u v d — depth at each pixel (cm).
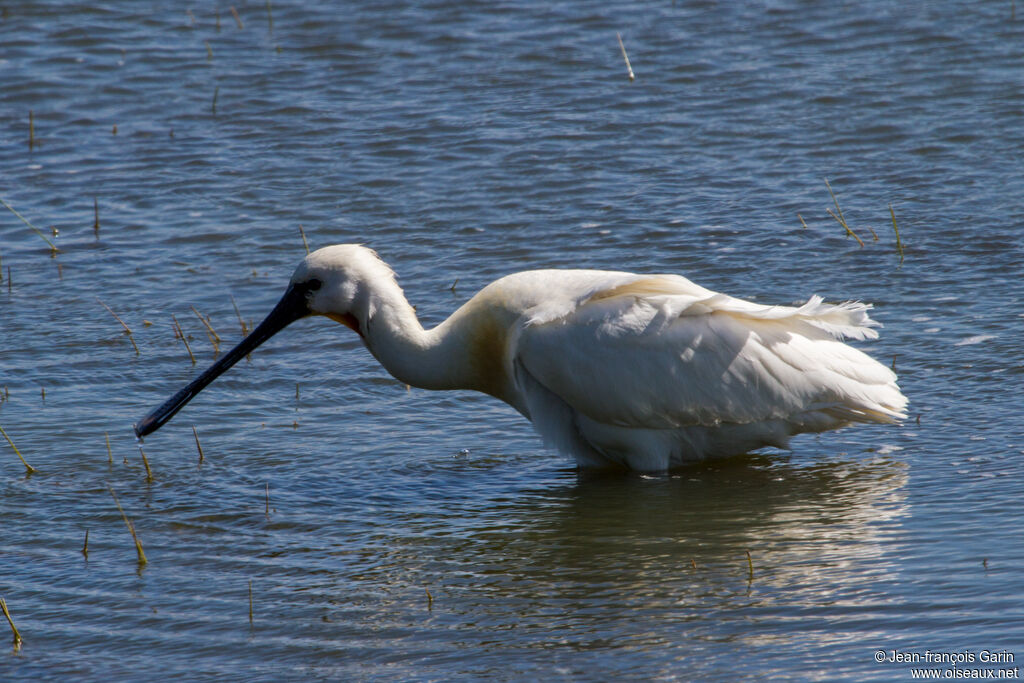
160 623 1034
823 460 1318
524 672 937
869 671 906
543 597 1052
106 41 2714
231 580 1103
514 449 1373
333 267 1336
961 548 1077
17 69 2578
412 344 1330
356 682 935
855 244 1783
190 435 1397
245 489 1280
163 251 1878
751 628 978
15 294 1752
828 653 934
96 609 1058
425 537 1174
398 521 1210
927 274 1678
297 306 1351
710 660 937
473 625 1012
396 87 2464
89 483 1290
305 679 942
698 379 1278
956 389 1398
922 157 2072
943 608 983
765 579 1055
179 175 2138
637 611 1018
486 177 2078
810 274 1705
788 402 1291
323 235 1912
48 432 1394
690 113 2291
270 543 1169
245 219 1973
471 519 1210
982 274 1666
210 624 1030
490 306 1316
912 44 2511
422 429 1415
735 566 1084
